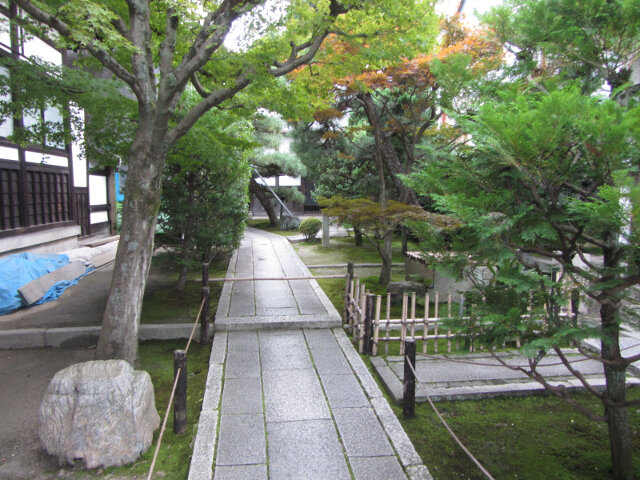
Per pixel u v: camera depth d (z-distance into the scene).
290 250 13.70
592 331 2.72
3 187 8.89
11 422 4.19
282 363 5.22
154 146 4.70
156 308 7.50
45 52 10.01
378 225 7.67
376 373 5.12
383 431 3.81
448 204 2.73
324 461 3.38
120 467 3.49
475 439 3.80
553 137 2.39
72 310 7.32
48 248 10.73
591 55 3.28
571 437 3.85
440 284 7.65
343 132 10.45
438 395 4.45
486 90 3.44
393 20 5.71
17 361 5.72
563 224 3.05
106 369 3.72
